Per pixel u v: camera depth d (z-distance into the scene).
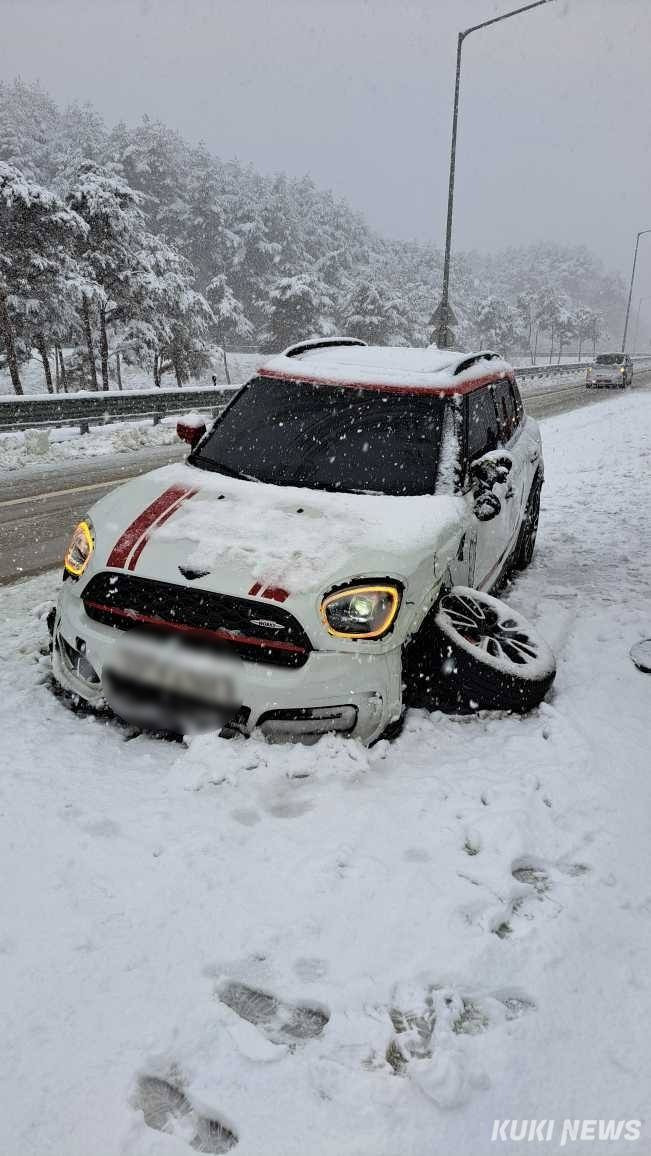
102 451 16.28
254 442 4.42
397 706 3.40
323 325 68.56
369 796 3.08
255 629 3.15
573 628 5.20
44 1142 1.70
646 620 5.36
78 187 38.03
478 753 3.52
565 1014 2.15
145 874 2.56
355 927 2.39
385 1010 2.11
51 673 4.05
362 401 4.53
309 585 3.18
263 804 2.98
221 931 2.34
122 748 3.33
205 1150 1.71
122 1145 1.70
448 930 2.41
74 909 2.39
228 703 3.14
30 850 2.64
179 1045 1.95
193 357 49.12
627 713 4.02
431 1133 1.77
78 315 40.28
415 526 3.68
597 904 2.62
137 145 77.25
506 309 113.38
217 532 3.49
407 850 2.78
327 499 3.86
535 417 23.19
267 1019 2.07
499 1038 2.04
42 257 35.62
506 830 2.91
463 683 3.75
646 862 2.88
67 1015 2.01
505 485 5.04
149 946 2.27
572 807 3.16
